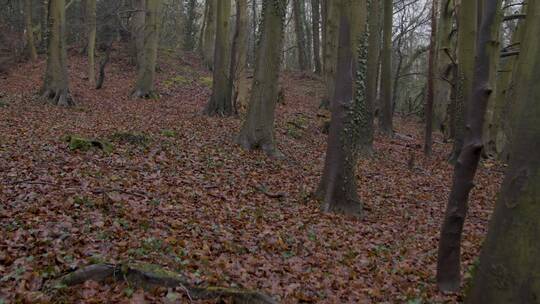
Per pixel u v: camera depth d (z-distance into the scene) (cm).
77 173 898
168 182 930
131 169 984
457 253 594
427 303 548
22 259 518
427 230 905
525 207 293
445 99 2359
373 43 1558
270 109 1322
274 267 611
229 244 663
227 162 1164
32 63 2788
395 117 2956
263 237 727
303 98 2745
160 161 1078
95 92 2281
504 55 1571
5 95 1922
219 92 1908
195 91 2589
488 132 1670
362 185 1194
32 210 674
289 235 757
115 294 460
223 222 766
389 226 904
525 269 290
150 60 2248
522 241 293
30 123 1400
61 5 1866
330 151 954
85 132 1319
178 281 480
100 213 699
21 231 593
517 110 314
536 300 286
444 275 599
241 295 465
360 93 927
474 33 1474
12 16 3106
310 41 4125
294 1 3669
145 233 648
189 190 903
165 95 2386
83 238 593
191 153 1189
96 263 509
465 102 1521
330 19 1917
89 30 2511
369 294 575
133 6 2984
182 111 1975
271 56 1300
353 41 906
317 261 666
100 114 1734
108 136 1235
